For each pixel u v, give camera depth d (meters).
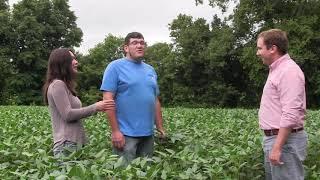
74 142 6.09
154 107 6.83
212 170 5.35
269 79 5.64
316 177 6.41
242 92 51.16
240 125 10.30
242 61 45.75
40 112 17.14
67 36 67.62
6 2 69.56
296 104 5.38
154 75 6.96
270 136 5.63
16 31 63.28
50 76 6.12
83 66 67.19
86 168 4.96
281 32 5.64
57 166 5.17
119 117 6.67
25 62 62.09
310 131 8.66
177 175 5.12
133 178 4.82
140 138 6.72
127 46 6.72
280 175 5.62
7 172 5.10
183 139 7.46
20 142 6.95
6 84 61.97
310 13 44.75
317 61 43.44
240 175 5.96
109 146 7.11
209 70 51.41
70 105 6.04
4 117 13.70
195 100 52.97
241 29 47.97
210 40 51.28
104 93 6.62
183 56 52.75
